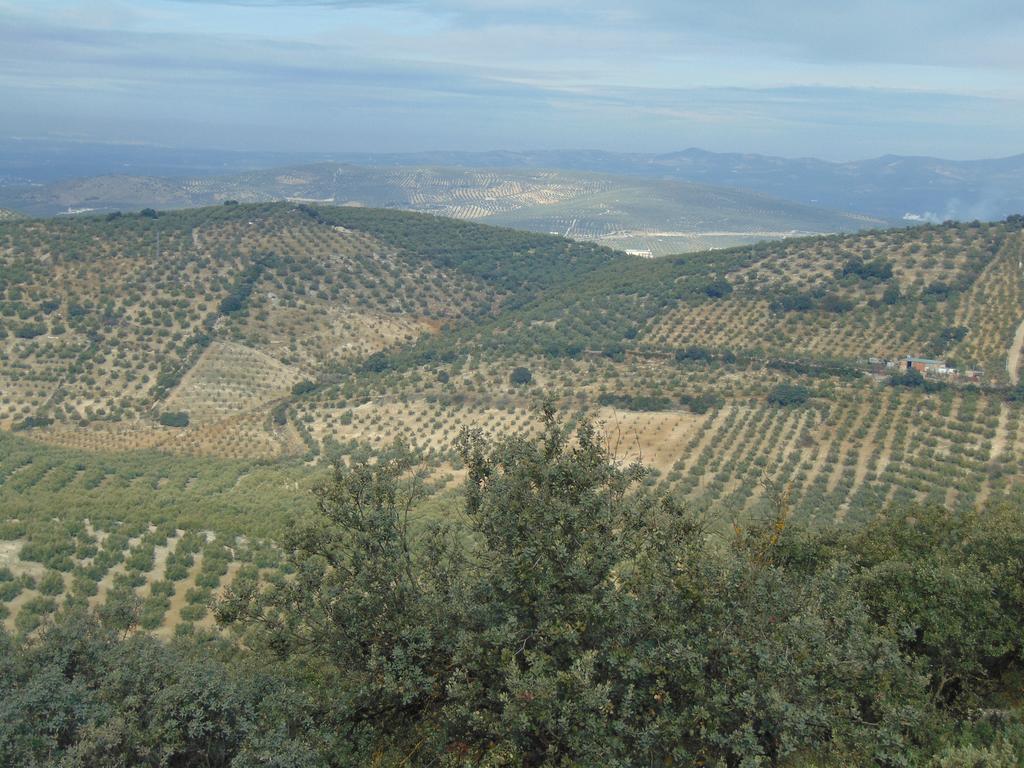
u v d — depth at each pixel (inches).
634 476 520.1
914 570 677.3
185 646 732.7
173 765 450.9
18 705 425.4
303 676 563.2
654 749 439.2
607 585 472.4
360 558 529.7
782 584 495.2
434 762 493.7
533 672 418.3
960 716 565.3
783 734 418.0
